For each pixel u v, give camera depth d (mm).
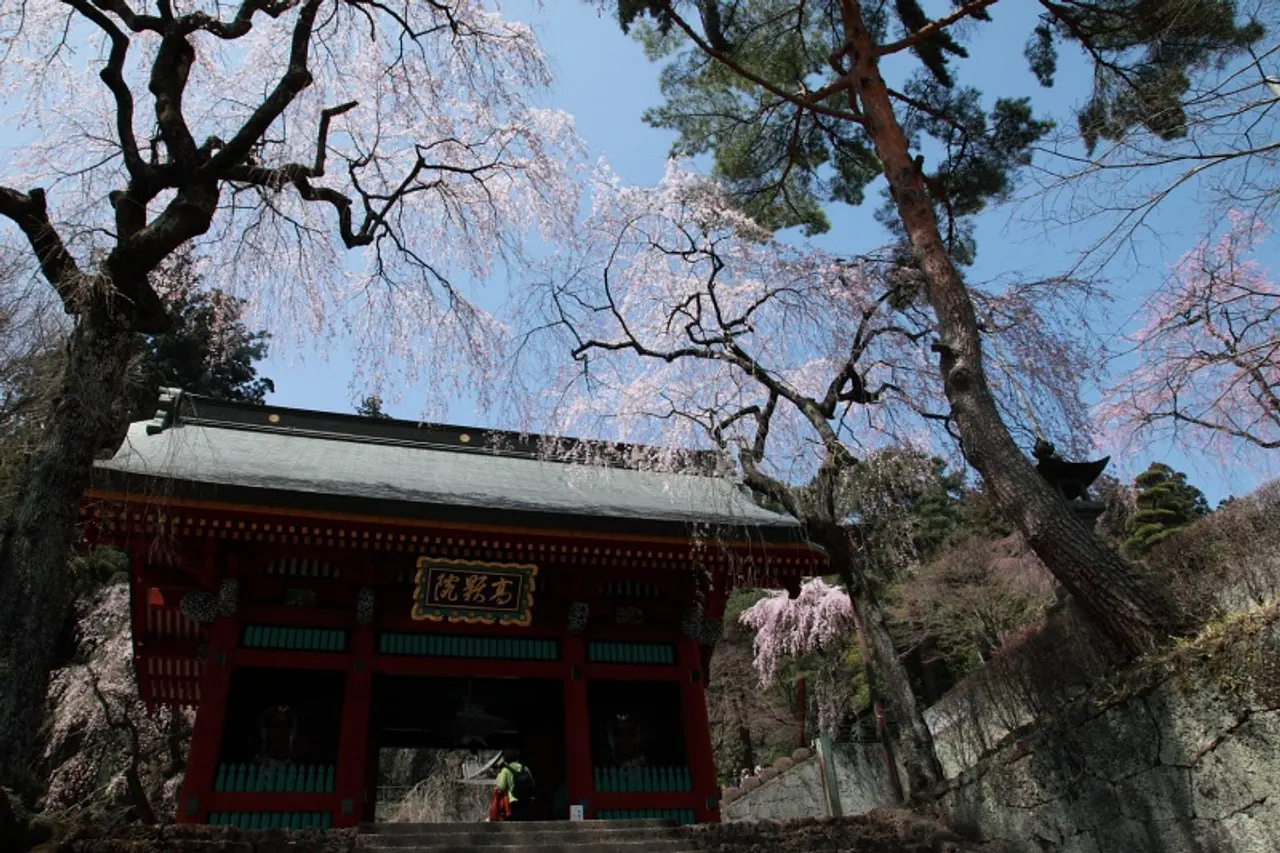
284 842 9141
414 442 19953
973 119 13688
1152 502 26266
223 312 14430
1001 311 12766
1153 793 7438
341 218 12672
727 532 14016
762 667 30891
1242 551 8320
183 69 11641
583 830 10578
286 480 13586
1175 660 7332
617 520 13633
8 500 10414
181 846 8508
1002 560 23875
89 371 9031
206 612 13008
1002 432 9617
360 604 13281
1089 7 11477
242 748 12836
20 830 7398
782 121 15078
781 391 13086
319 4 12445
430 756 36906
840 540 12148
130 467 11883
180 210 10258
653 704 15367
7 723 7445
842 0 13133
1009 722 10883
